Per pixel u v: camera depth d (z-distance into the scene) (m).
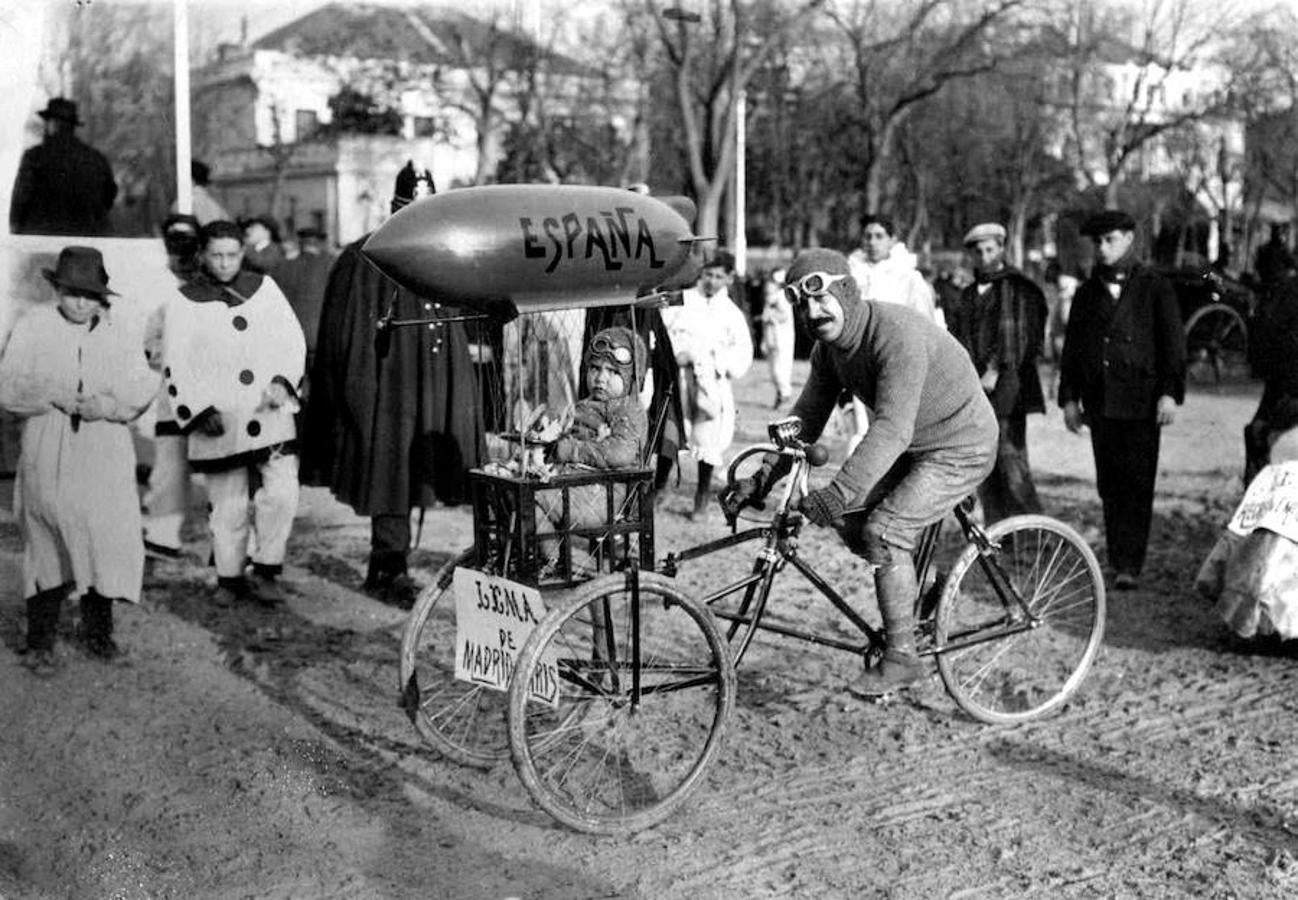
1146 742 5.19
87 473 5.96
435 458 7.00
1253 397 18.11
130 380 5.99
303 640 6.53
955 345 5.03
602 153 30.08
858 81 31.94
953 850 4.27
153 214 15.12
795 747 5.14
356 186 32.31
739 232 27.83
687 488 10.52
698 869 4.15
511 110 28.94
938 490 4.97
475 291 4.15
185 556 8.20
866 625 5.11
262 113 35.50
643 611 6.80
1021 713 5.45
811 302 4.82
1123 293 7.41
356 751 5.13
